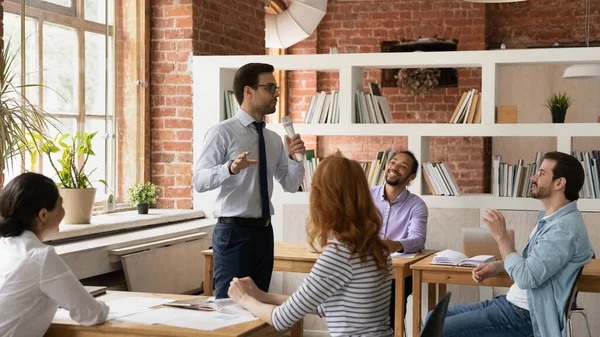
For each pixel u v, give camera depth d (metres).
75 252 4.61
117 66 6.38
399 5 10.45
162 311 3.17
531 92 10.05
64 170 5.29
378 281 2.85
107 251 4.93
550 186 3.92
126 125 6.50
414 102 10.48
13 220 3.00
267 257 4.30
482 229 4.52
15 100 4.59
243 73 4.30
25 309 2.92
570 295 3.78
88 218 5.34
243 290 3.09
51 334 3.04
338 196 2.83
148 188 6.19
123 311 3.18
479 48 10.18
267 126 6.15
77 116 5.88
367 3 10.56
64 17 5.73
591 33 10.06
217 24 7.06
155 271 5.29
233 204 4.21
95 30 6.11
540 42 10.31
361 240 2.81
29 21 5.36
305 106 10.66
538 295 3.81
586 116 9.88
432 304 5.25
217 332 2.80
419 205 5.27
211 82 6.39
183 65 6.66
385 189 5.36
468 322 3.98
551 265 3.74
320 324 6.02
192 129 6.64
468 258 4.53
